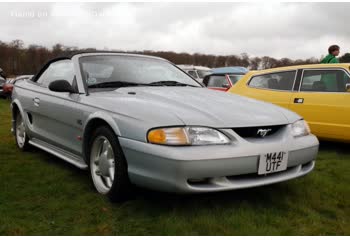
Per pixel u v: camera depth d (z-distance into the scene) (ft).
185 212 9.26
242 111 9.80
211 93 11.85
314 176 12.37
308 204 10.09
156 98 10.30
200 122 8.74
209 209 9.45
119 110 9.60
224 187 8.54
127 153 9.02
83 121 10.80
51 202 9.95
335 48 22.95
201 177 8.30
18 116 16.22
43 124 13.62
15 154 15.35
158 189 8.52
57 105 12.28
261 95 19.34
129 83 12.05
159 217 8.92
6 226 8.43
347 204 10.18
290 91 18.26
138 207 9.59
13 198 10.20
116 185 9.45
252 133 9.23
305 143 10.01
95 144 10.56
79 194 10.58
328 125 16.53
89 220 8.90
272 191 10.95
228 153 8.48
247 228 8.36
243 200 10.14
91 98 10.89
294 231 8.44
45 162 14.06
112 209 9.49
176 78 13.51
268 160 9.02
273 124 9.54
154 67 13.57
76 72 12.10
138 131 8.81
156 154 8.36
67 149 12.23
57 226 8.56
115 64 12.76
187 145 8.40
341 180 12.34
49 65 14.74
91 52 13.08
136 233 8.24
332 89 16.80
